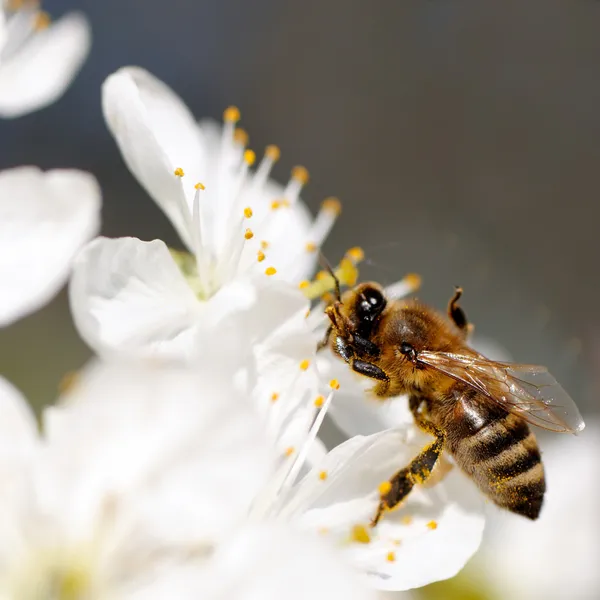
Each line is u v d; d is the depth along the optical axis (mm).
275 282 111
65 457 101
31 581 102
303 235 127
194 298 116
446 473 116
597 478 142
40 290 106
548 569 141
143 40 221
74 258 107
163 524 101
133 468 100
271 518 111
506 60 246
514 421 118
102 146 205
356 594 99
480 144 241
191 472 100
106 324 110
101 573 102
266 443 100
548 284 223
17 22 123
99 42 214
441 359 119
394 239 222
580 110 244
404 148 240
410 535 114
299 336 112
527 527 142
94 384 99
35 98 122
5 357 164
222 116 230
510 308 190
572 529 142
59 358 166
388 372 120
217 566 100
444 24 248
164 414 100
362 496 114
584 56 246
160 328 113
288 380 112
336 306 120
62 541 102
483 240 231
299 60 240
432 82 244
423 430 119
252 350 112
